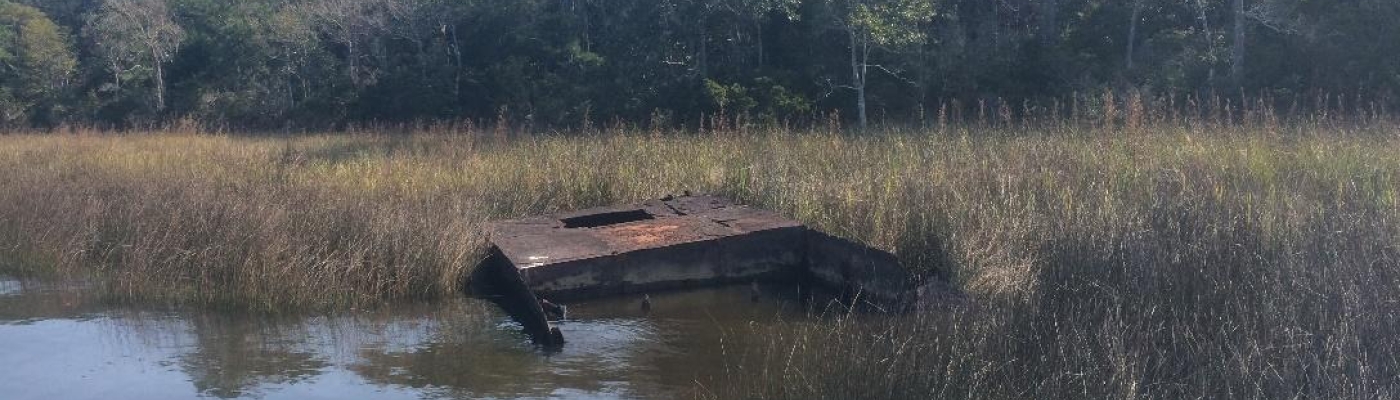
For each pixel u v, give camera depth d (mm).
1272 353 5984
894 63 24953
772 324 8398
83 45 42469
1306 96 19281
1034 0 27531
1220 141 12703
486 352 7875
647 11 28594
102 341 8320
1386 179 10188
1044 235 8562
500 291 9781
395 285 9547
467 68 33312
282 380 7336
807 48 26812
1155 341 6273
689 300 9367
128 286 9703
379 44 35594
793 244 10055
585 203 12281
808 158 13352
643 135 16719
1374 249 7293
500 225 10891
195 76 37812
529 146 16078
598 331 8383
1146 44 24312
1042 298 7004
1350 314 6211
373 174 13961
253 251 9539
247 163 15742
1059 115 21859
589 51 30766
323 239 10055
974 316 6773
